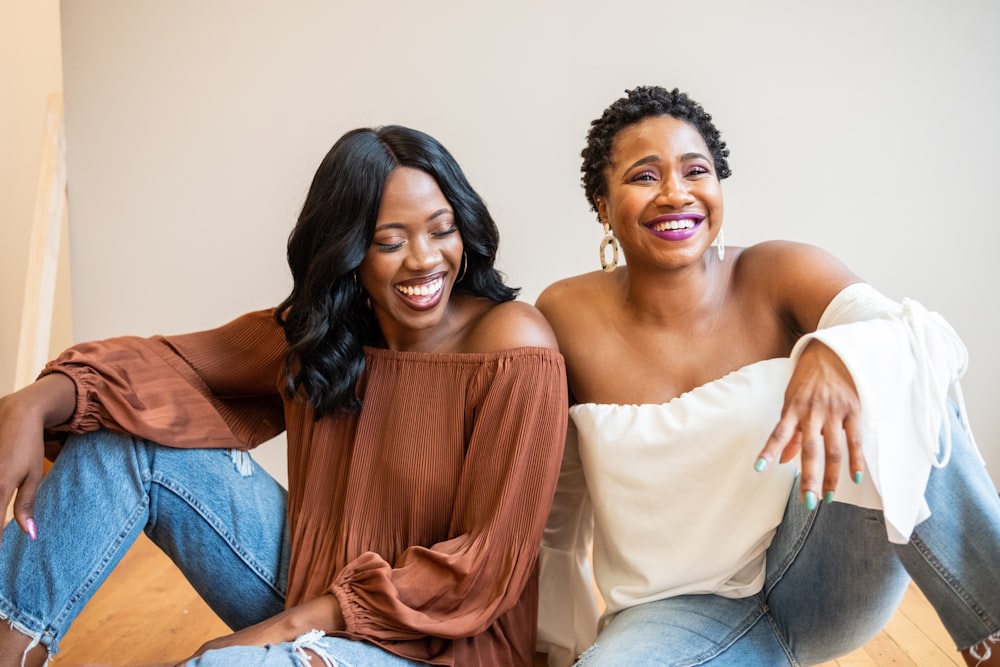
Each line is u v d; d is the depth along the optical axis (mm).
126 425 1564
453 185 1557
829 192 2900
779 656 1522
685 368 1562
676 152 1500
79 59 3197
